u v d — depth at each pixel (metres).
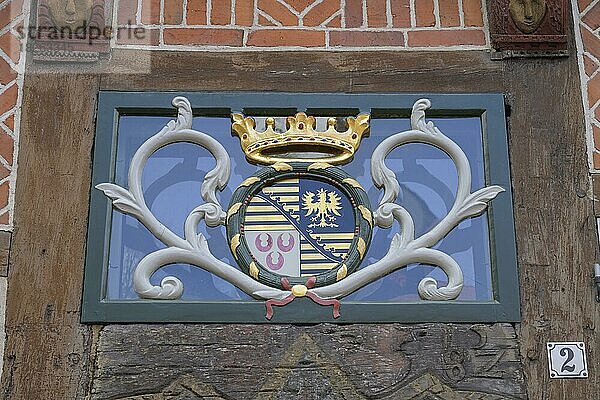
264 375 4.06
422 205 4.40
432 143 4.48
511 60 4.64
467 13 4.73
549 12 4.69
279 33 4.66
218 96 4.52
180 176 4.43
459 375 4.09
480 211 4.36
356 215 4.30
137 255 4.27
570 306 4.21
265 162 4.39
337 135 4.46
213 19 4.68
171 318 4.13
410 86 4.58
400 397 4.05
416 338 4.13
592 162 4.46
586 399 4.08
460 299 4.22
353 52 4.63
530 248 4.30
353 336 4.12
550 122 4.53
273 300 4.16
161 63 4.59
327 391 4.04
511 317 4.17
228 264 4.24
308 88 4.56
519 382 4.09
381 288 4.24
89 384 4.04
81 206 4.32
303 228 4.29
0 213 4.29
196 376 4.05
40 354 4.08
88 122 4.47
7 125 4.44
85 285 4.17
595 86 4.61
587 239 4.32
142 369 4.06
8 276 4.18
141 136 4.50
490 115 4.53
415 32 4.68
